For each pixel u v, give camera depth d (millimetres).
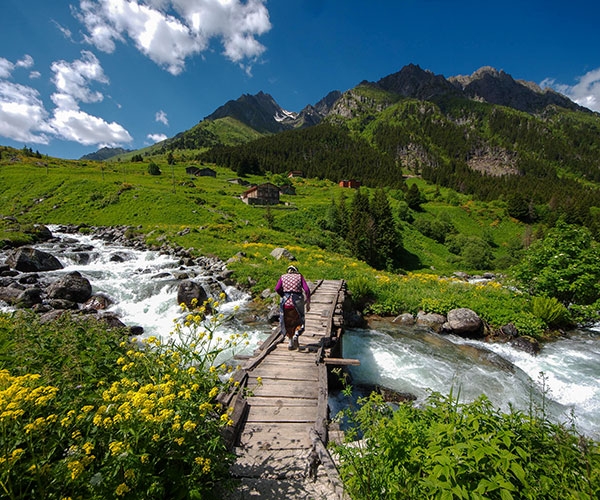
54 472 2080
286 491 3246
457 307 12492
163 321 12094
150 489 2152
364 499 2469
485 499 1826
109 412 2434
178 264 21062
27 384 2441
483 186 141750
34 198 49812
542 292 12125
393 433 2488
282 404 4941
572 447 2148
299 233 47531
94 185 53938
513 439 2268
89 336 4492
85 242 29875
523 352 9695
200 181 97625
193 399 3020
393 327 11984
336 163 178875
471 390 7570
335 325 9086
